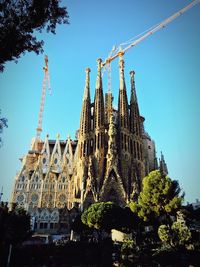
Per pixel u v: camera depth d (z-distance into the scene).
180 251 38.44
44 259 45.72
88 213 65.88
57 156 145.00
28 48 18.34
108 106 142.00
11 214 49.22
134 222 61.50
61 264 43.62
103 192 102.25
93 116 127.75
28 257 44.97
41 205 119.75
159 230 41.88
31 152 144.62
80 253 48.00
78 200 108.44
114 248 49.88
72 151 151.00
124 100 130.12
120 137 119.75
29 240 75.25
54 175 129.00
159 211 51.22
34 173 127.69
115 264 42.41
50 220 104.38
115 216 62.38
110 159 110.00
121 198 102.00
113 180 105.69
